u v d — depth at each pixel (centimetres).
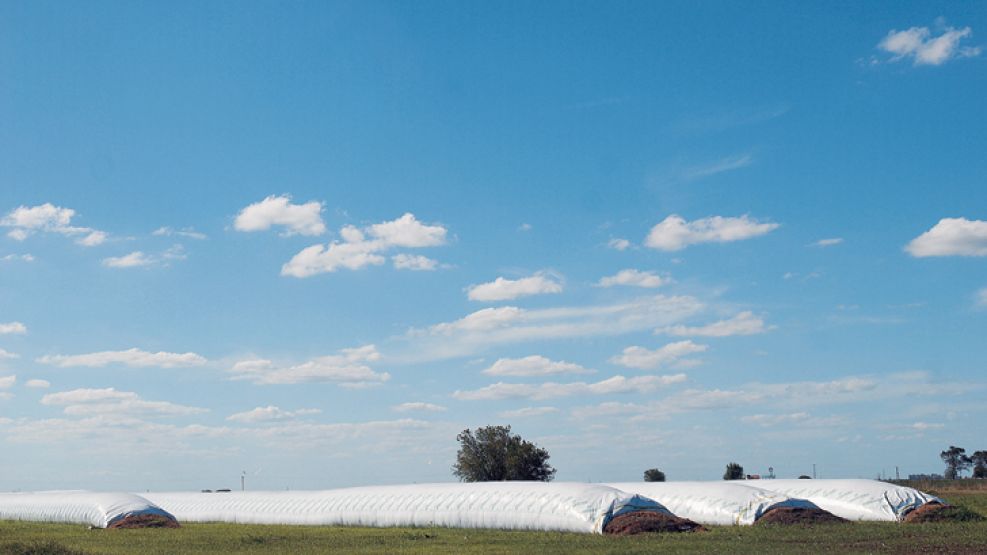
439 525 6391
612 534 5212
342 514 7150
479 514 6175
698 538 4709
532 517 5812
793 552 3972
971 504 7462
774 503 5756
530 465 11075
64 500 8244
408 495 6900
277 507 7925
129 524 6950
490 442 11188
